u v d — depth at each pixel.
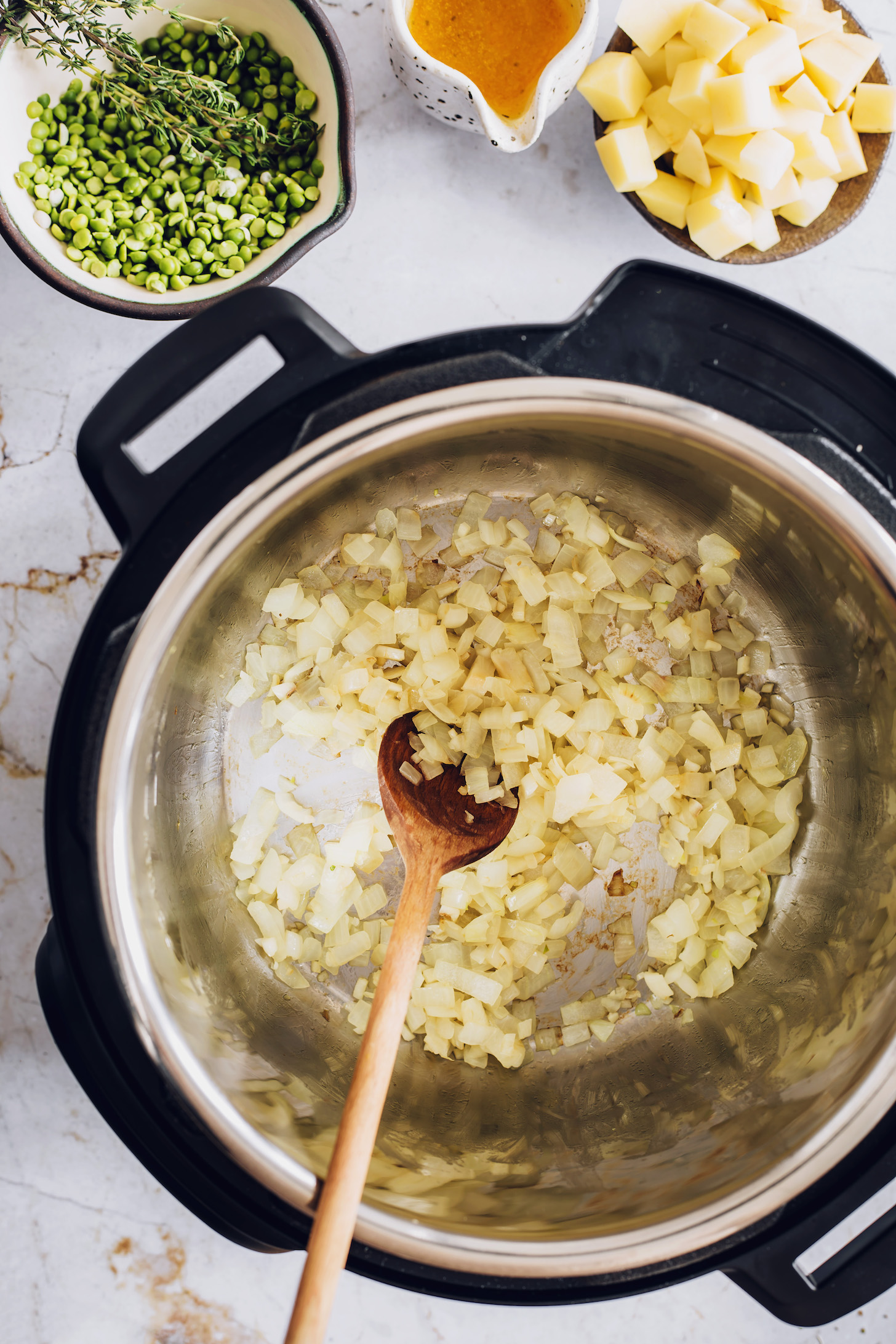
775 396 0.51
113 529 0.50
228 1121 0.48
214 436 0.50
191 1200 0.50
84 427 0.49
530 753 0.57
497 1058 0.58
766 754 0.59
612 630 0.60
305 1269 0.46
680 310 0.50
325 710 0.58
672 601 0.60
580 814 0.58
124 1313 0.60
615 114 0.57
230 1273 0.60
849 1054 0.51
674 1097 0.56
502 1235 0.48
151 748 0.51
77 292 0.55
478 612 0.59
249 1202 0.50
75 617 0.60
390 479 0.55
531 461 0.56
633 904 0.60
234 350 0.49
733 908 0.59
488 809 0.57
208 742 0.58
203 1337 0.60
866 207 0.60
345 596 0.59
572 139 0.60
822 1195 0.51
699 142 0.56
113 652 0.50
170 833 0.53
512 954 0.59
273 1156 0.48
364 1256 0.50
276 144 0.57
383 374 0.50
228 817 0.59
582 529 0.59
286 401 0.50
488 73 0.56
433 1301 0.60
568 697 0.58
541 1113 0.57
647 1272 0.50
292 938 0.58
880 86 0.56
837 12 0.56
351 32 0.59
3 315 0.59
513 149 0.55
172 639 0.49
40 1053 0.60
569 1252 0.48
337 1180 0.47
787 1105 0.52
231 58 0.57
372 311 0.60
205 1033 0.51
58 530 0.60
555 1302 0.50
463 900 0.58
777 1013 0.56
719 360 0.50
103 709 0.50
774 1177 0.49
